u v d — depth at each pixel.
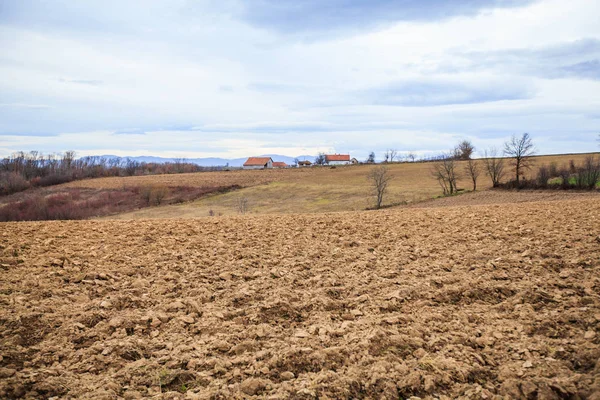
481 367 5.00
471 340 5.71
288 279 8.61
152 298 7.42
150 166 126.56
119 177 98.19
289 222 15.73
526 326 6.07
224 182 83.56
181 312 6.79
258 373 4.95
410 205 50.72
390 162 118.44
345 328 6.23
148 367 5.05
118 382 4.72
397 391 4.55
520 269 8.84
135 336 5.94
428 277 8.60
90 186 80.06
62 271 8.48
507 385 4.50
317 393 4.47
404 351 5.47
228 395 4.43
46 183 86.12
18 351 5.25
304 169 104.69
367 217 17.31
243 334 6.05
